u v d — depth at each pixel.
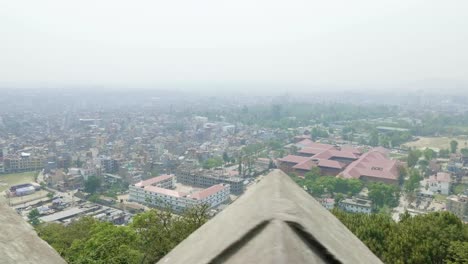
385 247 20.75
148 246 23.62
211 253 2.64
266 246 2.43
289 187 3.71
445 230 21.89
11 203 64.38
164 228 24.34
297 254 2.38
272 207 2.93
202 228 3.59
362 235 21.61
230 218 3.21
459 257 18.72
